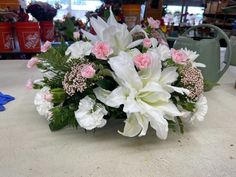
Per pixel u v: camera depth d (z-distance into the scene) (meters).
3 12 0.96
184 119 0.51
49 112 0.46
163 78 0.44
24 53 1.03
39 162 0.38
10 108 0.56
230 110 0.62
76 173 0.36
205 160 0.41
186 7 1.84
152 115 0.40
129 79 0.41
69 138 0.45
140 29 0.52
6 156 0.39
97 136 0.46
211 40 0.70
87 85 0.42
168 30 0.98
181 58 0.45
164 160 0.41
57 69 0.46
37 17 1.00
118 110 0.44
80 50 0.47
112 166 0.38
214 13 1.79
